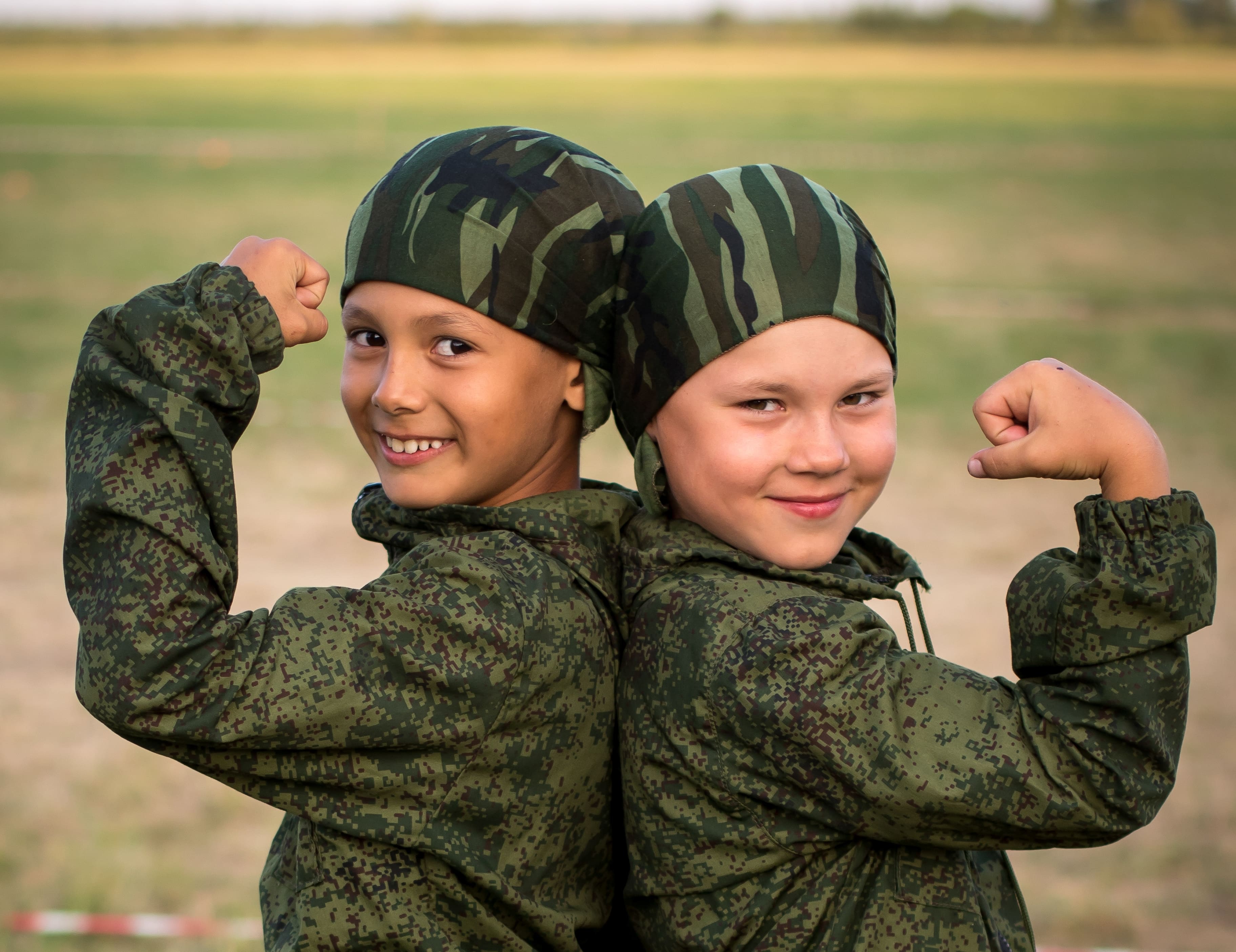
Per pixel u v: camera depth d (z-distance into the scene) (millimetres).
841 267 1293
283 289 1355
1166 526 1183
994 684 1217
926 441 7938
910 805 1165
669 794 1274
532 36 55750
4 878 3498
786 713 1188
